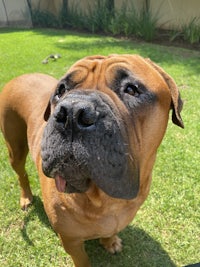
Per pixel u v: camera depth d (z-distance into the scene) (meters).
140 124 0.30
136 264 0.45
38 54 1.45
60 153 0.26
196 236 0.48
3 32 2.08
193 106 0.86
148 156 0.33
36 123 0.46
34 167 0.64
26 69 1.23
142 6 1.89
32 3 2.38
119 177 0.27
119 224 0.37
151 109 0.31
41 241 0.49
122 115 0.28
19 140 0.51
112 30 1.82
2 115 0.51
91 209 0.34
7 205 0.55
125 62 0.31
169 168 0.61
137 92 0.30
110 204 0.34
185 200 0.54
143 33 1.68
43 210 0.54
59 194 0.35
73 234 0.37
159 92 0.31
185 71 1.15
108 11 1.95
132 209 0.37
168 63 1.25
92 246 0.48
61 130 0.25
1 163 0.66
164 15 1.79
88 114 0.24
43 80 0.51
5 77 1.14
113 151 0.26
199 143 0.69
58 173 0.28
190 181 0.58
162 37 1.70
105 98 0.27
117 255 0.47
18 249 0.48
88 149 0.25
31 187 0.59
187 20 1.70
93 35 1.87
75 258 0.40
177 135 0.72
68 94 0.27
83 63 0.32
